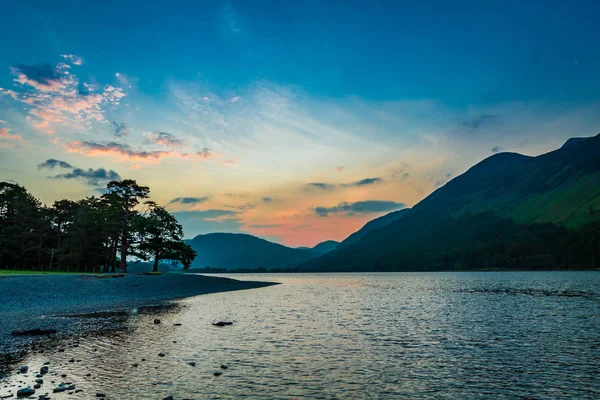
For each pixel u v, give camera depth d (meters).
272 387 14.79
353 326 29.80
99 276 62.56
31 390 13.46
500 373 17.02
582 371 17.34
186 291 65.50
